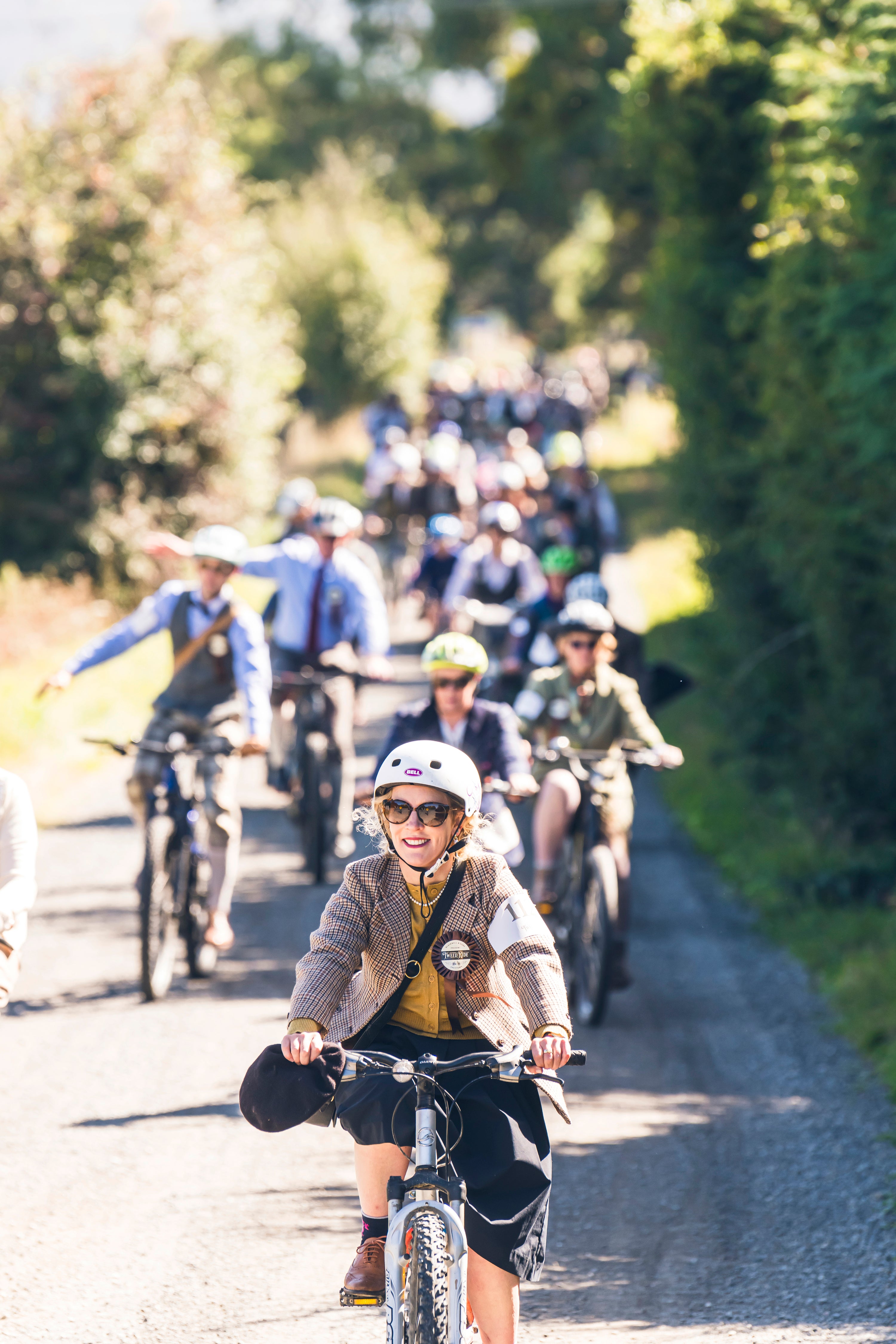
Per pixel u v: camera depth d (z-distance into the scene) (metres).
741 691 43.44
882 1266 17.75
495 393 127.94
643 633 66.19
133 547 73.12
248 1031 25.86
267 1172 20.33
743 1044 26.33
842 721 37.50
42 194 71.62
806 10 38.69
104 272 73.81
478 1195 12.70
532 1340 15.93
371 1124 13.03
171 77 77.31
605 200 119.06
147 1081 23.50
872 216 30.84
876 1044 25.77
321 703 36.78
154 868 26.97
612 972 27.42
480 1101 13.00
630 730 28.41
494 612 44.41
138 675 59.38
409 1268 11.84
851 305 30.48
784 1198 19.81
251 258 81.62
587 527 58.84
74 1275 17.20
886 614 35.91
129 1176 20.05
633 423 172.50
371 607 36.94
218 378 75.38
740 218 45.66
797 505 36.41
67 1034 25.59
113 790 45.34
